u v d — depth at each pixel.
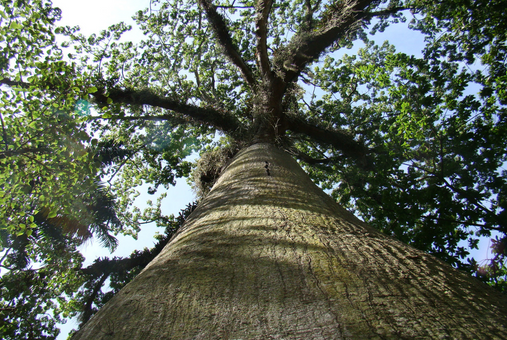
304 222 2.73
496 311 1.52
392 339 1.23
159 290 1.74
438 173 9.48
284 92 11.68
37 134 6.48
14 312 9.66
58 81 6.49
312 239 2.33
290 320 1.37
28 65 6.36
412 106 9.17
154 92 12.44
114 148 11.37
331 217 3.05
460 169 9.21
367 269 1.87
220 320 1.41
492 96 8.79
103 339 1.37
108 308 1.69
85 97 6.75
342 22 11.62
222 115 12.08
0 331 9.21
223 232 2.59
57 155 6.85
